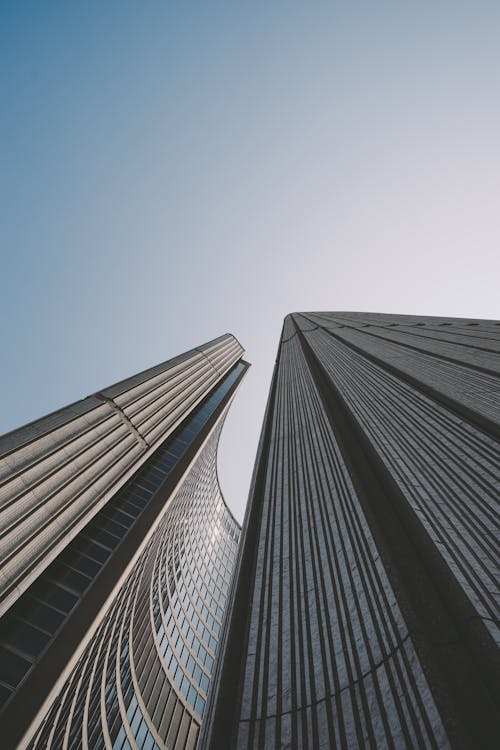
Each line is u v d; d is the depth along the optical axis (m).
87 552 15.06
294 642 4.37
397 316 35.31
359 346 20.58
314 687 3.71
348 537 5.57
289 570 5.74
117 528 17.12
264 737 3.41
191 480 49.97
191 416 35.50
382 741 2.92
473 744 2.52
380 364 14.88
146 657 35.38
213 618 59.19
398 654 3.44
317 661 3.97
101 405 18.11
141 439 19.02
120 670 29.09
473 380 9.77
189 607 52.41
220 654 4.84
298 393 16.84
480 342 14.73
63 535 11.47
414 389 10.60
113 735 25.08
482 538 4.41
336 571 5.09
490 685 2.80
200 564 63.25
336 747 3.07
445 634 3.44
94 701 23.70
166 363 31.22
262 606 5.23
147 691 33.06
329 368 17.91
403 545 4.83
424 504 5.36
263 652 4.43
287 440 11.96
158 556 38.53
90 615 12.30
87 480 13.84
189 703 39.19
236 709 3.82
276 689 3.88
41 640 11.13
